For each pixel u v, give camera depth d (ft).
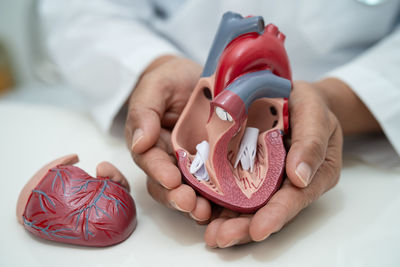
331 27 2.30
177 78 1.65
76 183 1.24
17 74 4.24
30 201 1.23
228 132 1.23
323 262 1.16
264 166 1.30
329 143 1.44
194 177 1.26
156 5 2.80
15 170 1.81
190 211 1.18
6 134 2.23
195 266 1.15
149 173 1.26
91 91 2.43
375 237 1.27
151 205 1.47
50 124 2.38
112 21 2.61
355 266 1.14
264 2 2.31
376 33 2.38
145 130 1.33
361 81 1.91
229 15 1.35
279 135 1.34
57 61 2.68
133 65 2.19
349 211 1.44
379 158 1.87
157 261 1.17
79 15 2.61
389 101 1.86
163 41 2.43
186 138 1.43
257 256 1.19
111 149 2.01
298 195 1.20
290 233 1.30
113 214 1.21
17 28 4.06
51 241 1.26
